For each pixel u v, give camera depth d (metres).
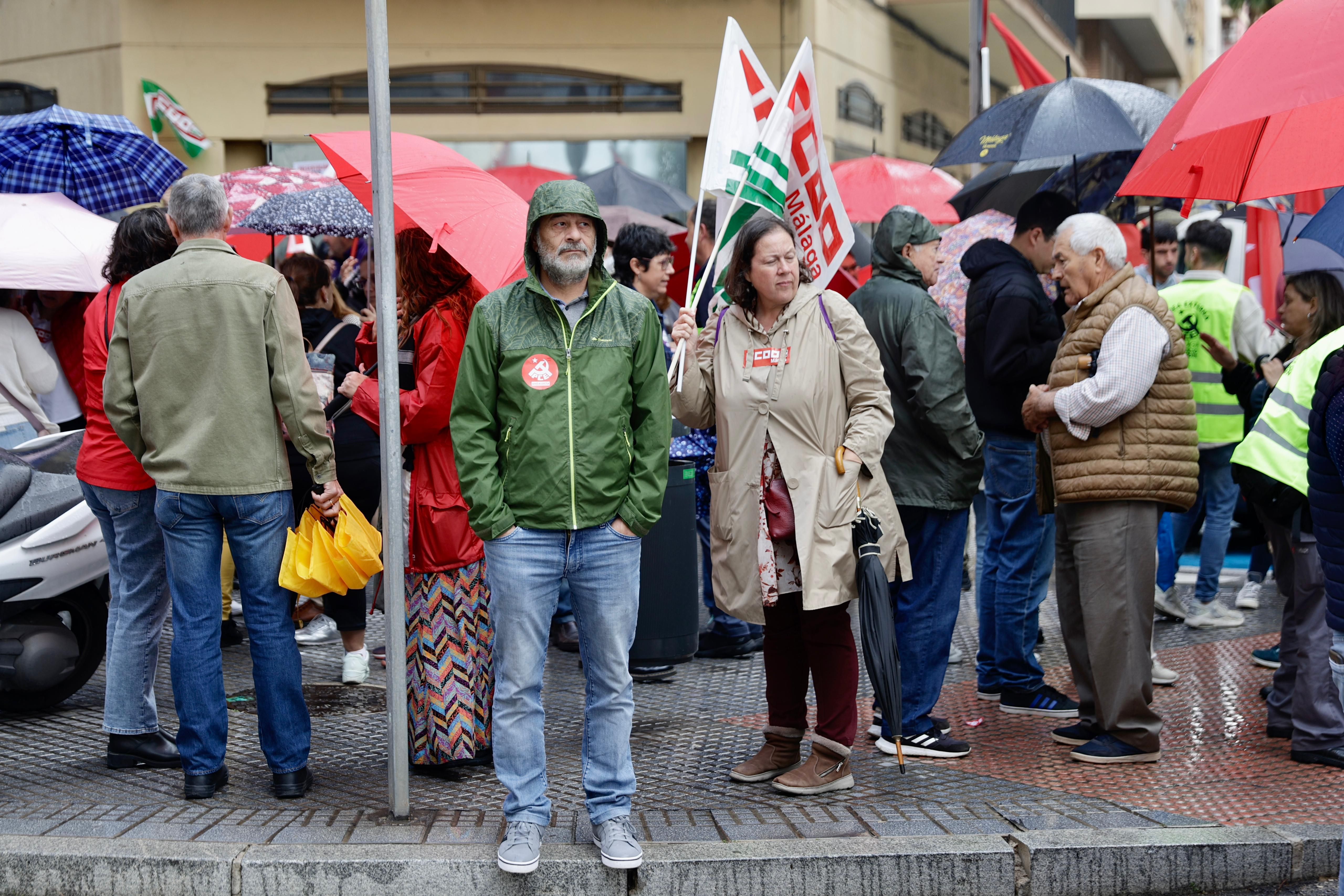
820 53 14.88
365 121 14.54
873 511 4.38
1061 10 20.53
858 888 3.88
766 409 4.34
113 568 4.75
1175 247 7.98
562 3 14.59
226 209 4.39
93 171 8.09
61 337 7.14
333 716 5.46
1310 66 4.02
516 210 4.76
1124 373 4.66
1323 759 4.83
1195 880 3.97
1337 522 3.57
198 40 14.23
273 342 4.30
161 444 4.29
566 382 3.80
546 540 3.82
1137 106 6.83
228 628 6.62
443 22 14.48
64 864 3.81
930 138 19.50
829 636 4.49
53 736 5.14
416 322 4.59
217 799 4.39
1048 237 5.72
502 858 3.75
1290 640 5.14
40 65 14.80
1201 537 9.21
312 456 4.37
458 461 3.83
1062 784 4.63
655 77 14.71
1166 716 5.52
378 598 5.45
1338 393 3.49
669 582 5.93
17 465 5.29
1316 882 4.02
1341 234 4.74
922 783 4.64
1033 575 5.61
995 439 5.59
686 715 5.55
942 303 8.04
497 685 3.90
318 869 3.79
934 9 17.61
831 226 4.70
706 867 3.84
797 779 4.50
